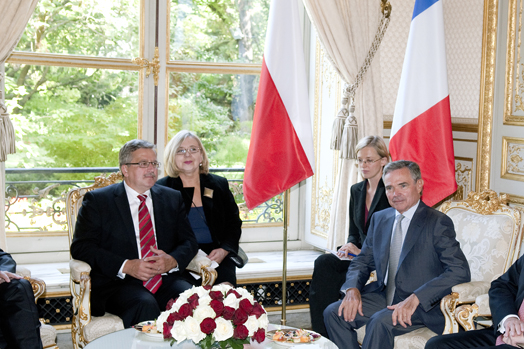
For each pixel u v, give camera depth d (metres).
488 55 3.97
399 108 3.71
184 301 2.04
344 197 4.21
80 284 2.78
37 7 4.15
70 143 4.36
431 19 3.63
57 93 4.28
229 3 4.67
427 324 2.69
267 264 4.45
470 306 2.54
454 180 3.56
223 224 3.53
